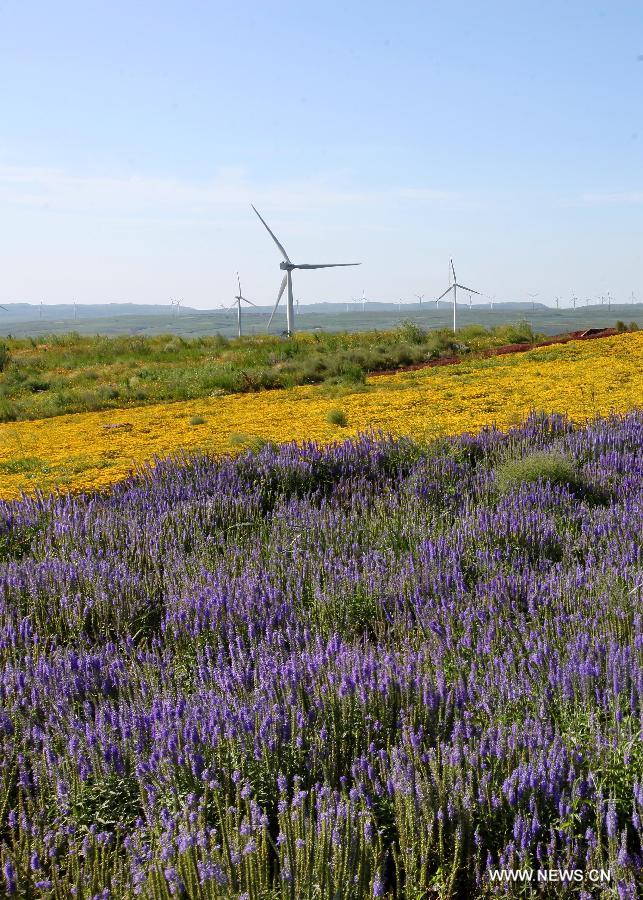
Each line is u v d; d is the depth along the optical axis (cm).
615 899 351
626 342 2816
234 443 1500
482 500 1023
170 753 449
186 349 4022
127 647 668
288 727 473
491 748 445
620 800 407
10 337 4812
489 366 2542
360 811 398
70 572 793
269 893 356
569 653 561
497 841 403
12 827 405
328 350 3462
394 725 492
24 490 1226
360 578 747
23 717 518
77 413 2308
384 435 1437
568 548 821
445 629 630
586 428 1398
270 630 654
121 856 397
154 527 947
